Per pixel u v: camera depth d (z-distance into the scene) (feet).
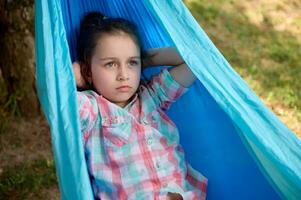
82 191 6.69
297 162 7.33
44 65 7.11
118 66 8.26
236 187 9.02
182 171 8.60
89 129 8.28
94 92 8.45
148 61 8.82
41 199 12.40
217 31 21.49
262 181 8.72
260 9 23.59
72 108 7.00
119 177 8.13
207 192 9.18
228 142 8.84
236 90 7.48
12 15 14.06
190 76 8.46
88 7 8.80
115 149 8.22
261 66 19.07
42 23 7.20
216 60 7.54
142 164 8.23
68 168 6.84
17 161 13.70
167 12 7.55
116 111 8.34
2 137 14.49
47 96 7.05
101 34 8.27
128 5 8.68
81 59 8.67
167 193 8.23
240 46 20.47
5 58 14.62
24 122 14.99
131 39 8.32
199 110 8.90
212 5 23.50
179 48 7.32
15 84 14.85
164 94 8.63
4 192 12.50
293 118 16.10
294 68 19.12
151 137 8.43
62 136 6.95
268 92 17.39
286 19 22.98
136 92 8.79
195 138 9.07
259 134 7.14
